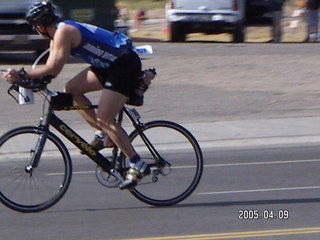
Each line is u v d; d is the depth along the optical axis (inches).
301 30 2628.0
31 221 653.9
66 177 685.3
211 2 2226.9
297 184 805.2
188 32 2278.5
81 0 1978.3
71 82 671.8
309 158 965.2
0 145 673.0
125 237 598.5
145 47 685.3
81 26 639.8
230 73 1610.5
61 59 636.1
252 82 1530.5
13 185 677.9
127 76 654.5
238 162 944.3
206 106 1336.1
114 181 689.6
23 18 1680.6
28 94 663.1
